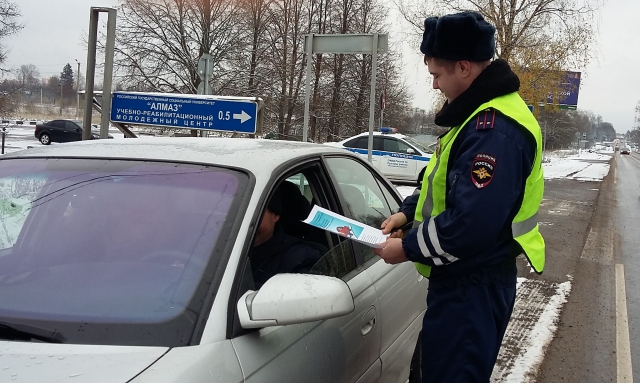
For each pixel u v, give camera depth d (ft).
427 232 6.68
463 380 6.89
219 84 69.62
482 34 6.99
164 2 66.18
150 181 7.20
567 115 263.49
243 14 69.92
